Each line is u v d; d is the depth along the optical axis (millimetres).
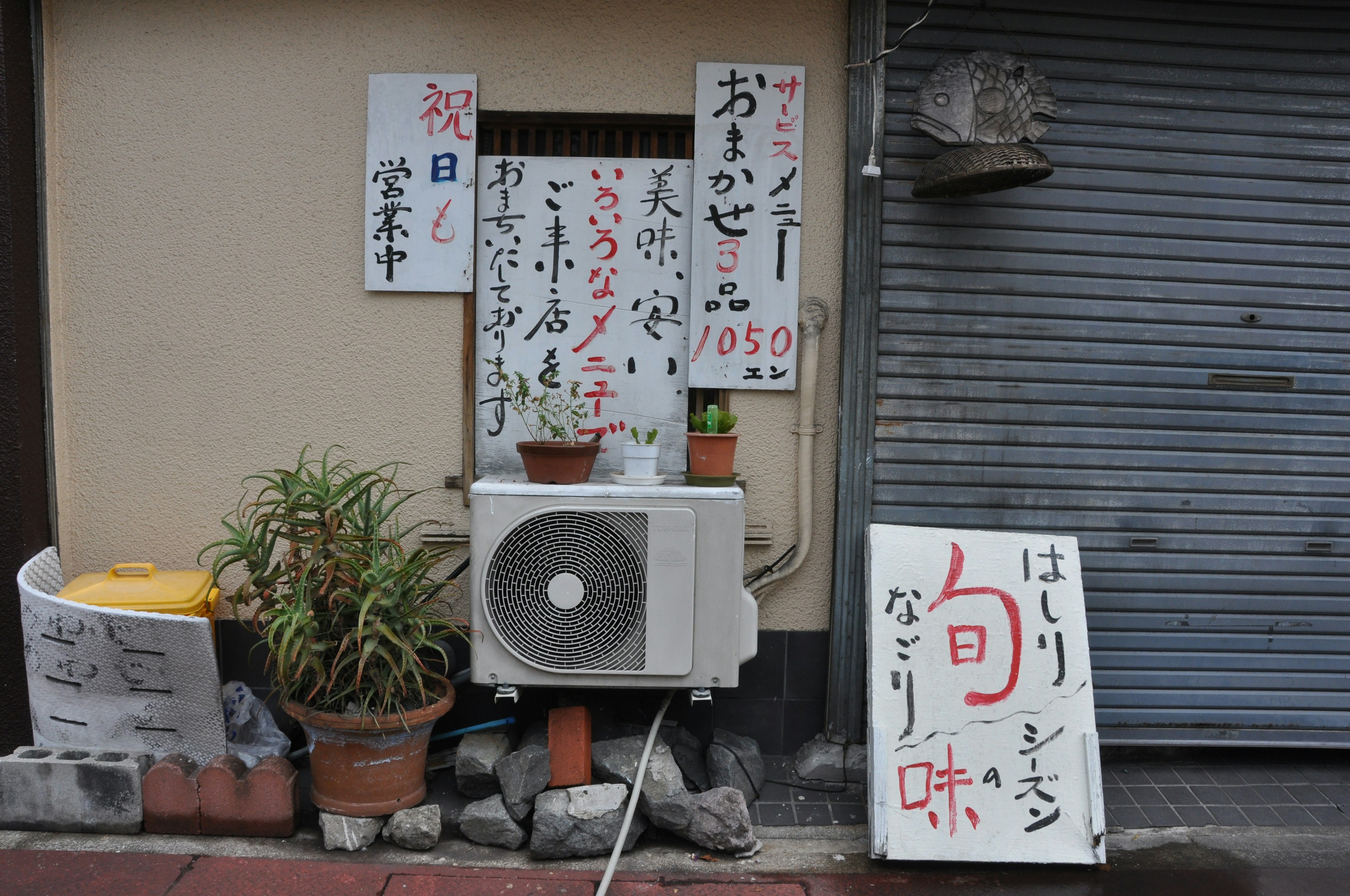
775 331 4047
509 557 3533
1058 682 3637
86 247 4004
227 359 4055
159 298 4027
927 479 4129
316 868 3324
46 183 3938
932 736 3559
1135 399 4164
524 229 4027
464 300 4039
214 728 3576
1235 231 4145
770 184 4004
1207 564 4234
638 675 3580
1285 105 4117
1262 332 4184
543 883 3303
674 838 3635
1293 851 3678
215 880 3230
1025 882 3412
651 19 3982
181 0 3936
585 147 4121
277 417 4074
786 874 3428
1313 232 4168
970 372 4109
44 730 3619
